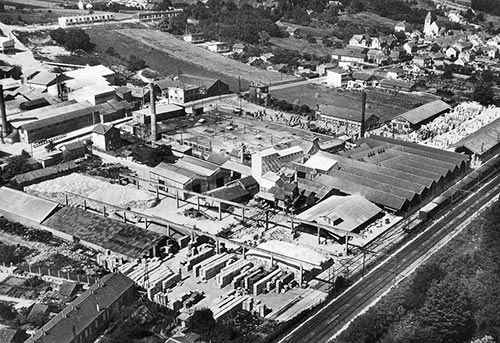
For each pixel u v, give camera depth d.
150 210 154.50
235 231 144.38
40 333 95.94
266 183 163.12
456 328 104.00
